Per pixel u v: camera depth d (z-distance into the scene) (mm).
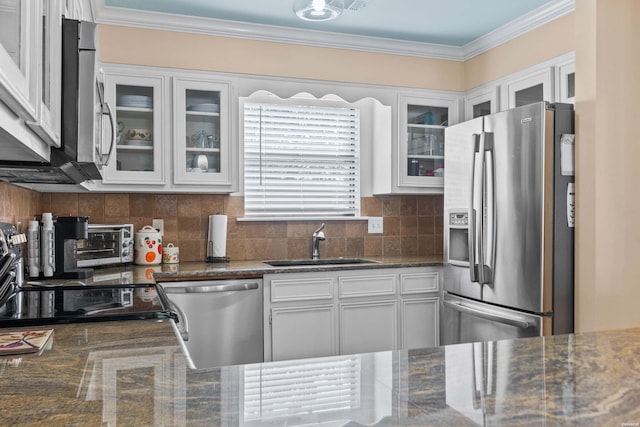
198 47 3441
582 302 2658
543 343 1177
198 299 2971
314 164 3939
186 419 698
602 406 751
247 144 3777
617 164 2643
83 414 721
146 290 2100
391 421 695
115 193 3424
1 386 867
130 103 3213
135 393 818
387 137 3824
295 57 3678
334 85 3771
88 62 1659
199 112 3324
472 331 3156
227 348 3033
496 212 2902
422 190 3834
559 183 2686
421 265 3471
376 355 1073
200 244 3609
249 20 3461
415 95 3854
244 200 3752
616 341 1192
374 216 4062
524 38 3490
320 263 3703
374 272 3363
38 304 1741
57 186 2643
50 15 1266
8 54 835
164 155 3242
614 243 2623
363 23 3521
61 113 1505
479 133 3049
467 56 4043
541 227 2645
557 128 2686
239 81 3539
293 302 3166
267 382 876
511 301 2811
